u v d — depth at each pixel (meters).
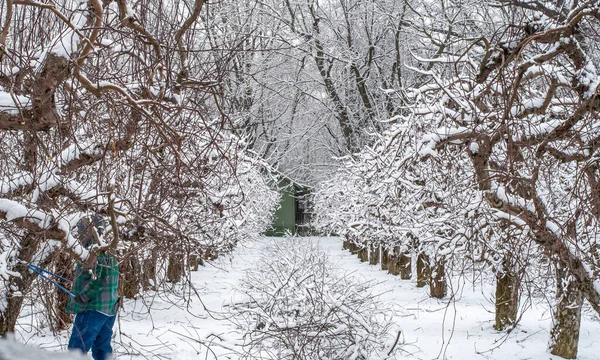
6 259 7.16
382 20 34.47
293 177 43.94
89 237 6.52
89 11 5.12
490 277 15.45
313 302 9.99
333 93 39.28
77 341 7.20
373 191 17.59
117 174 6.84
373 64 36.41
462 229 11.34
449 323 13.05
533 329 12.38
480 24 24.56
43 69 5.02
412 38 34.06
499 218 7.51
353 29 36.66
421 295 17.16
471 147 7.54
